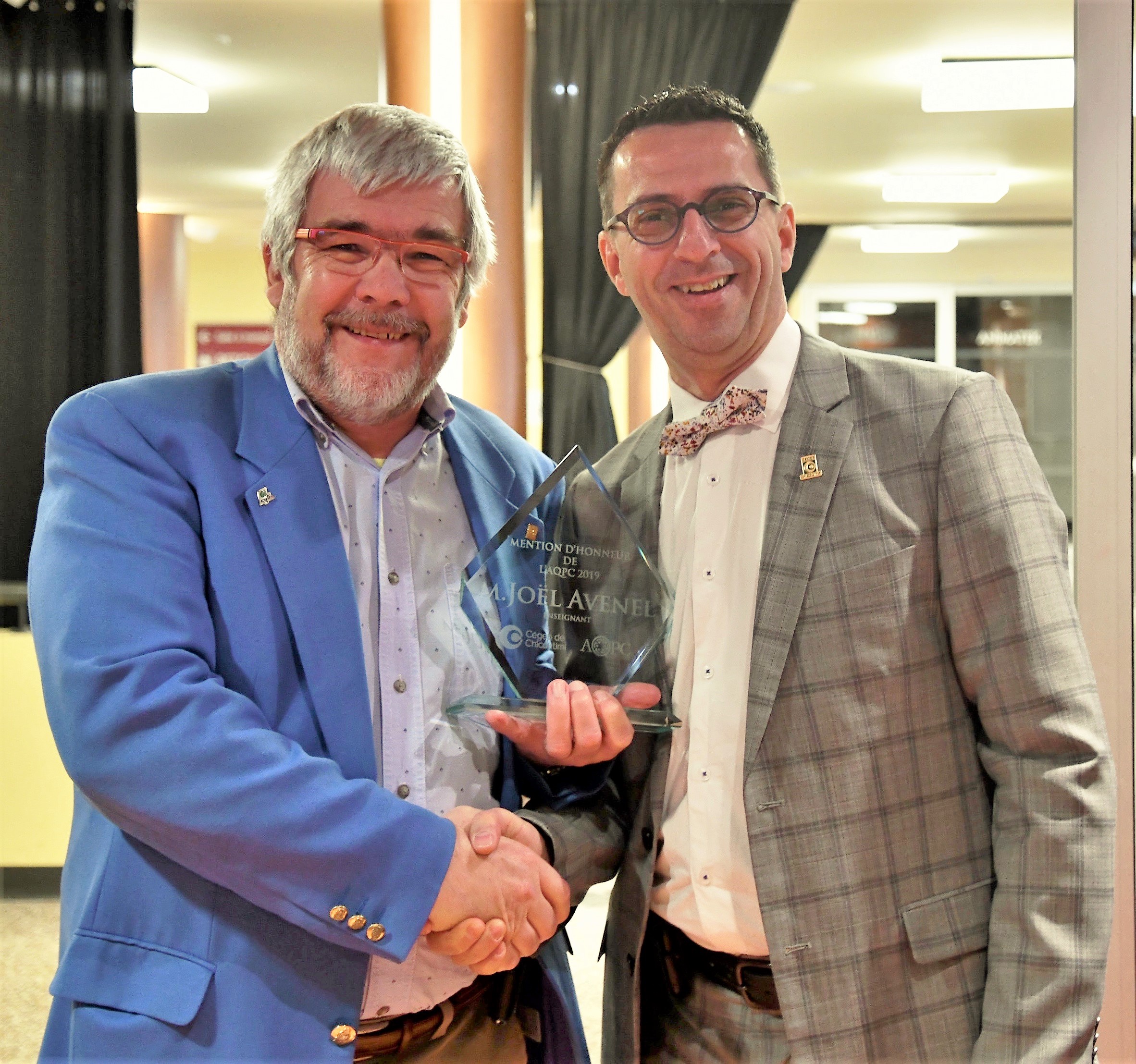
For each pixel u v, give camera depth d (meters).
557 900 1.20
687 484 1.39
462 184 1.35
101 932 1.13
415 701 1.29
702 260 1.30
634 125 1.36
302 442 1.29
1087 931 1.06
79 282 3.24
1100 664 2.03
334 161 1.29
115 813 1.09
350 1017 1.14
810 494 1.24
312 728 1.21
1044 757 1.12
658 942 1.38
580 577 1.33
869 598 1.20
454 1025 1.31
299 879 1.07
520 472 1.52
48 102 3.22
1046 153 4.72
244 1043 1.09
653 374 4.12
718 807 1.28
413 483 1.38
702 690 1.32
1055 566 1.15
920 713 1.20
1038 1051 1.04
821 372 1.32
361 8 3.56
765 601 1.23
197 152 4.91
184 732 1.07
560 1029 1.38
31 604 1.18
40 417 3.26
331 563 1.25
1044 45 3.62
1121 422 2.03
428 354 1.33
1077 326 2.05
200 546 1.21
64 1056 1.17
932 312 5.97
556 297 2.90
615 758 1.44
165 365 5.75
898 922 1.17
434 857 1.11
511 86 2.67
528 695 1.31
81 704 1.07
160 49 3.84
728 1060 1.28
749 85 2.88
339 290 1.27
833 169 4.97
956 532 1.17
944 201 5.16
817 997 1.16
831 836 1.18
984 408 1.21
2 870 3.54
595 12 2.88
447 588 1.37
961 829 1.20
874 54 3.64
